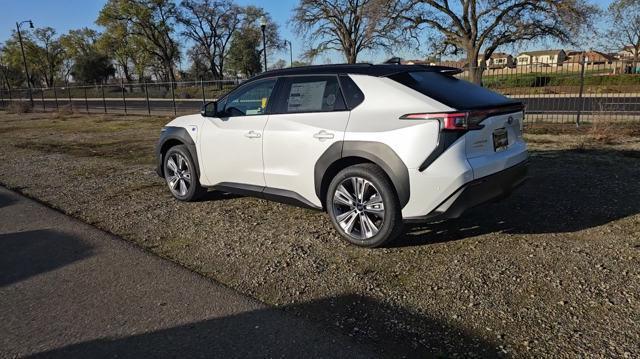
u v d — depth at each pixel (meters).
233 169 5.38
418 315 3.17
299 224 5.14
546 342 2.80
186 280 3.84
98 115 23.66
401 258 4.11
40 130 17.45
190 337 3.01
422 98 4.01
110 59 75.62
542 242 4.29
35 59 82.19
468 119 3.85
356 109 4.32
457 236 4.54
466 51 30.16
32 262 4.32
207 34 65.19
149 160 9.81
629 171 6.73
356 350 2.79
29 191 7.23
